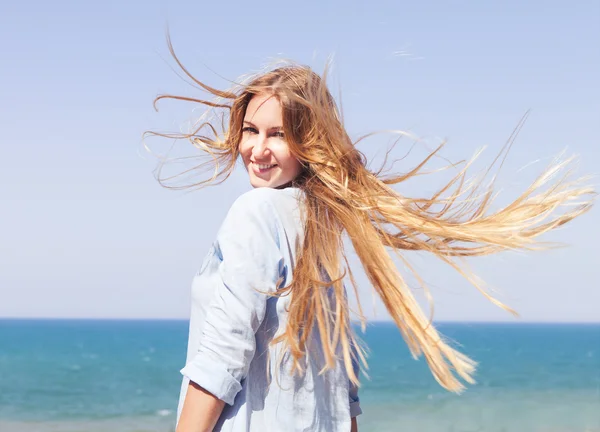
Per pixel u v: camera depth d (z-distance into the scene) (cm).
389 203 255
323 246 238
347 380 244
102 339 9812
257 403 226
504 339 11319
